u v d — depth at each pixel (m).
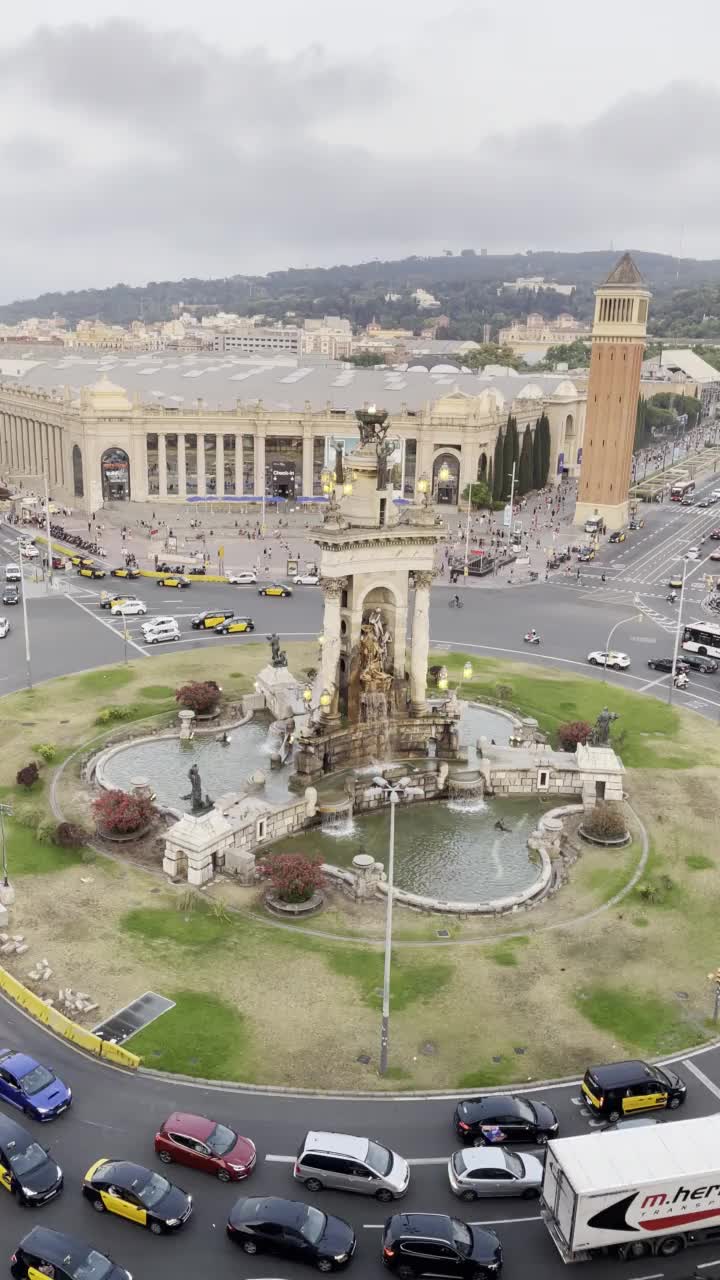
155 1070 53.66
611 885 75.81
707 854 80.88
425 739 96.38
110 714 104.31
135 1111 50.88
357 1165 46.03
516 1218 45.88
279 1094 52.38
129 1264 42.53
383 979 62.84
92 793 87.50
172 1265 42.56
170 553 188.12
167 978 61.88
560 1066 55.34
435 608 156.25
